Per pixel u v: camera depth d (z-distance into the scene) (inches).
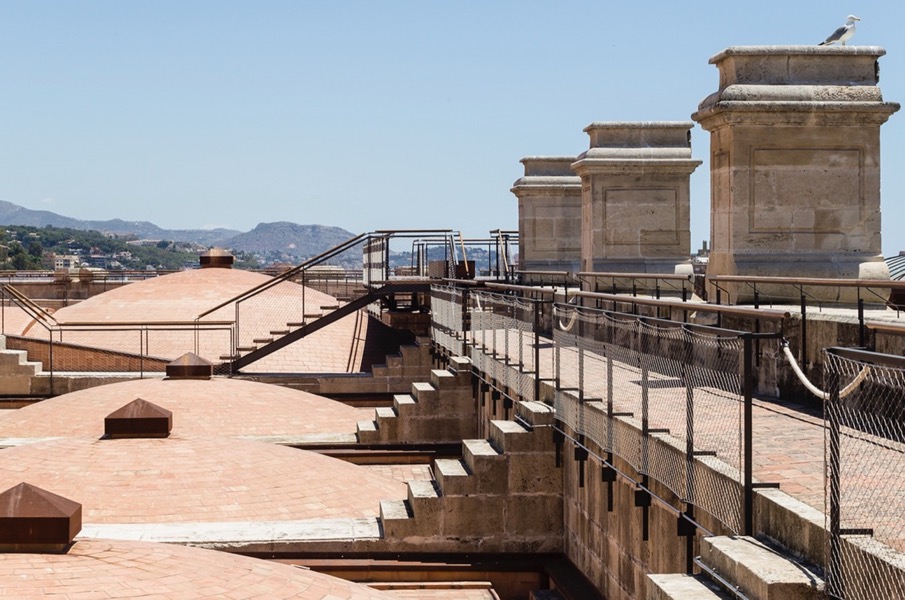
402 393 1116.5
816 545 254.5
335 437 811.4
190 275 1485.0
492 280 1185.4
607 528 434.9
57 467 569.3
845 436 250.7
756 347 458.0
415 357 1118.4
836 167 565.9
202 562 336.5
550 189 1183.6
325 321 1150.3
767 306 541.6
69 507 336.5
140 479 557.6
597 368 447.2
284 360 1205.7
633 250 865.5
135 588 292.7
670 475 343.3
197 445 608.7
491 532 517.7
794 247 566.3
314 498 569.9
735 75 565.6
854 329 388.2
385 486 623.2
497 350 727.7
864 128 566.3
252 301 1407.5
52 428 763.4
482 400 779.4
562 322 533.0
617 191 865.5
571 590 465.4
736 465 310.7
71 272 2090.3
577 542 489.4
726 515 299.7
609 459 424.2
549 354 684.1
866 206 568.1
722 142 577.9
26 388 1085.1
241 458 597.9
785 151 564.7
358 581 500.7
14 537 327.3
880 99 564.7
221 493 554.3
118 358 1146.7
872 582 226.1
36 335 1291.8
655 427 367.2
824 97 561.0
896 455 241.9
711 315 519.8
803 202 565.6
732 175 563.5
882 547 229.3
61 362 1141.7
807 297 559.5
